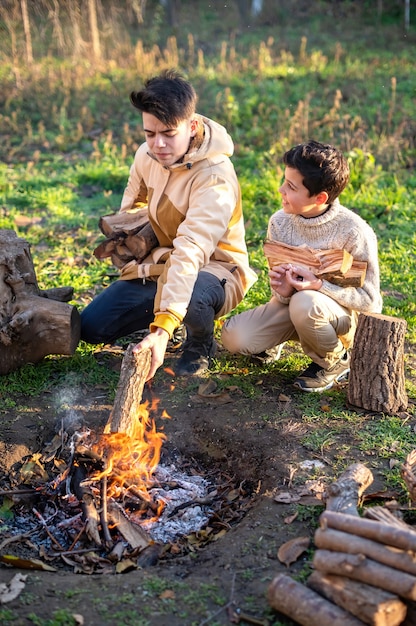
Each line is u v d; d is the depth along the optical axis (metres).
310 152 3.76
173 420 4.00
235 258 4.29
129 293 4.34
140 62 12.46
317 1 18.42
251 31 16.50
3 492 3.43
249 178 7.96
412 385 4.29
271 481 3.51
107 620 2.66
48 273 5.79
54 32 14.02
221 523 3.37
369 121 9.86
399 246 6.29
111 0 15.40
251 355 4.50
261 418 3.96
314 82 11.84
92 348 4.72
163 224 4.09
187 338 4.43
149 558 3.11
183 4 18.56
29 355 4.30
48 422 3.97
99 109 10.71
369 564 2.53
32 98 11.08
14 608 2.70
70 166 8.71
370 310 4.05
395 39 15.63
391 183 7.78
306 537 3.05
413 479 3.10
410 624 2.53
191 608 2.72
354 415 3.97
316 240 4.04
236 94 11.17
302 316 3.96
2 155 9.12
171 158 3.79
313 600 2.54
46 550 3.24
